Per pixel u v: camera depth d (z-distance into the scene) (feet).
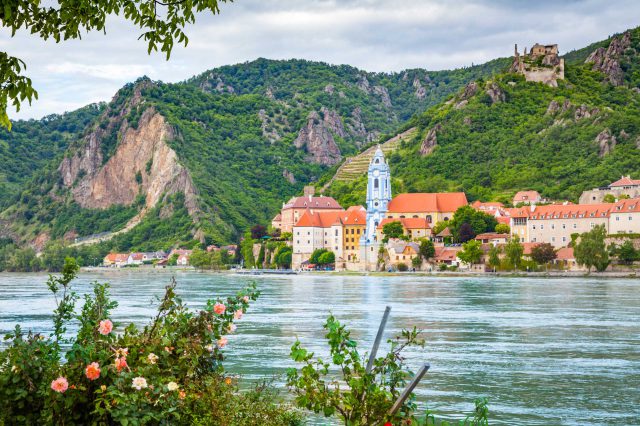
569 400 234.38
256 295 141.59
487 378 264.52
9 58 102.47
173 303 137.28
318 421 202.90
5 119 103.55
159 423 115.34
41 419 112.57
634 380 262.06
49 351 122.01
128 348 123.24
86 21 107.86
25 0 104.42
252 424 147.64
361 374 123.24
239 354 308.40
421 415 213.66
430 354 310.24
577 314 460.14
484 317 442.91
